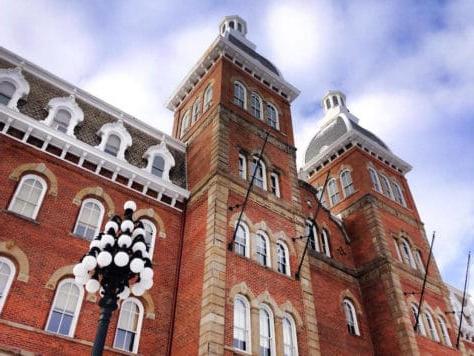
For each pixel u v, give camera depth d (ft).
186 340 55.36
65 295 53.11
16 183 57.00
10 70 65.77
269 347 57.82
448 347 85.87
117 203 65.51
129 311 57.72
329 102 147.74
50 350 47.65
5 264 51.06
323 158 122.72
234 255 62.03
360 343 81.10
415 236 106.63
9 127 60.23
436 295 95.30
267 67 103.76
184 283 62.59
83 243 58.03
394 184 117.70
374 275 90.43
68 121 68.39
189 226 69.56
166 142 84.12
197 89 99.60
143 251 37.24
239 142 80.28
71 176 62.80
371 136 126.62
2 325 46.21
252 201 71.77
